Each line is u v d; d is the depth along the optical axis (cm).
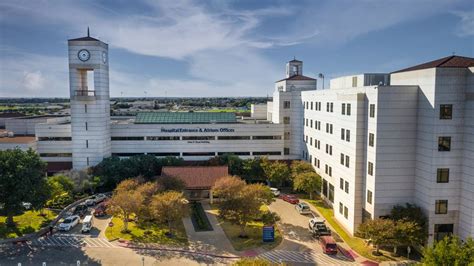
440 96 4600
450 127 4650
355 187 5447
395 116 4975
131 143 8994
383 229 4591
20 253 4812
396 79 5519
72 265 4472
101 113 8281
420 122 4925
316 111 7888
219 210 5547
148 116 9950
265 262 3281
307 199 7462
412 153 5050
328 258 4725
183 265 4500
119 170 7806
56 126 8788
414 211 4819
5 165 5434
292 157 9225
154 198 5581
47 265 4466
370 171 5184
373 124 5075
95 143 8275
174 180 6669
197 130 9125
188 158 9156
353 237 5438
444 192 4738
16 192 5391
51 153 8744
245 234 5497
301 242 5241
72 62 8075
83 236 5409
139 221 5984
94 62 8106
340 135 6159
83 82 8531
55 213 6356
